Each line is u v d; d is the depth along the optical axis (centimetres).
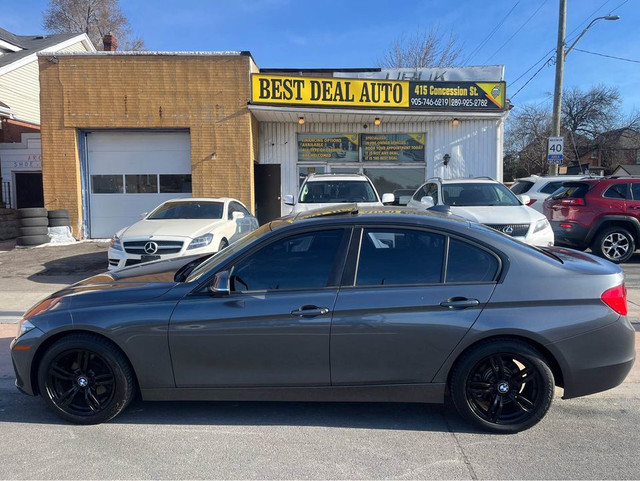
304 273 355
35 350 361
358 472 305
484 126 1521
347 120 1497
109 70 1355
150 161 1430
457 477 299
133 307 354
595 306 341
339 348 343
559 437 349
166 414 388
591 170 3838
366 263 354
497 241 357
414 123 1533
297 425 369
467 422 361
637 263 1006
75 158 1377
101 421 368
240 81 1348
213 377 353
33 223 1273
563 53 1716
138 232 823
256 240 365
